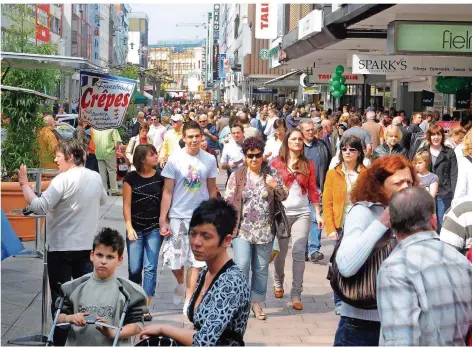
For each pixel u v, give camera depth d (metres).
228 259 4.55
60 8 50.47
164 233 8.73
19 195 10.74
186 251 8.80
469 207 6.23
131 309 5.64
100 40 80.00
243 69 61.28
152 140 21.23
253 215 8.68
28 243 11.92
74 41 58.19
